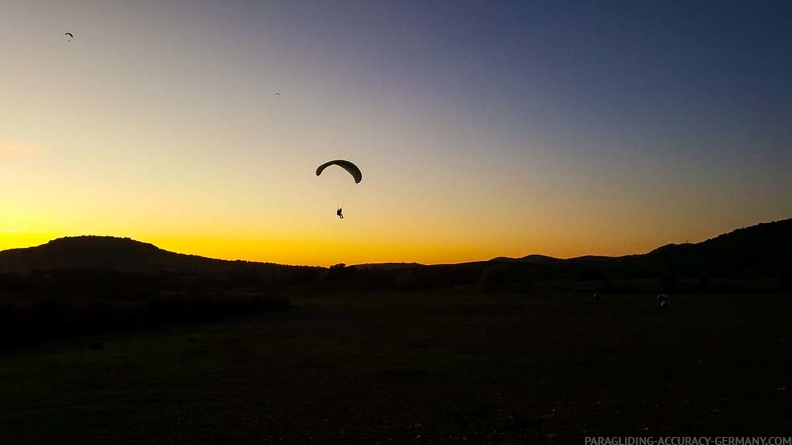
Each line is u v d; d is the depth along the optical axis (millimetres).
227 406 15250
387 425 13094
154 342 31766
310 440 11891
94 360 24375
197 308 46594
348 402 15719
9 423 13383
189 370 21453
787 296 74938
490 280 102250
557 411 14258
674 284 94438
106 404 15477
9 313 30781
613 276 111312
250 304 54719
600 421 13133
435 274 120938
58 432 12602
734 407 14328
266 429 12820
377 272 119438
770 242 121812
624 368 21062
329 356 25281
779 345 27094
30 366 22828
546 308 59031
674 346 27344
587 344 28750
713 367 20906
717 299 69438
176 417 14000
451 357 24531
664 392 16500
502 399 15875
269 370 21422
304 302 76062
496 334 34406
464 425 12984
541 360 23375
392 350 27203
